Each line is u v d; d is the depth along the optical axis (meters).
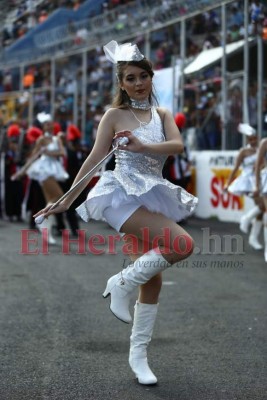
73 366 4.99
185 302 7.16
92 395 4.37
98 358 5.19
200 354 5.29
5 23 23.75
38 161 11.58
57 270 9.12
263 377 4.73
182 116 13.09
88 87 19.28
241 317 6.49
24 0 22.77
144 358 4.66
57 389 4.48
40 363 5.05
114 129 4.55
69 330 6.02
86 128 19.17
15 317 6.47
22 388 4.50
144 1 17.33
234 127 15.07
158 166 4.55
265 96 14.48
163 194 4.51
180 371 4.88
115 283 4.55
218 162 15.51
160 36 17.03
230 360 5.13
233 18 14.65
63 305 7.01
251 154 10.93
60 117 20.41
